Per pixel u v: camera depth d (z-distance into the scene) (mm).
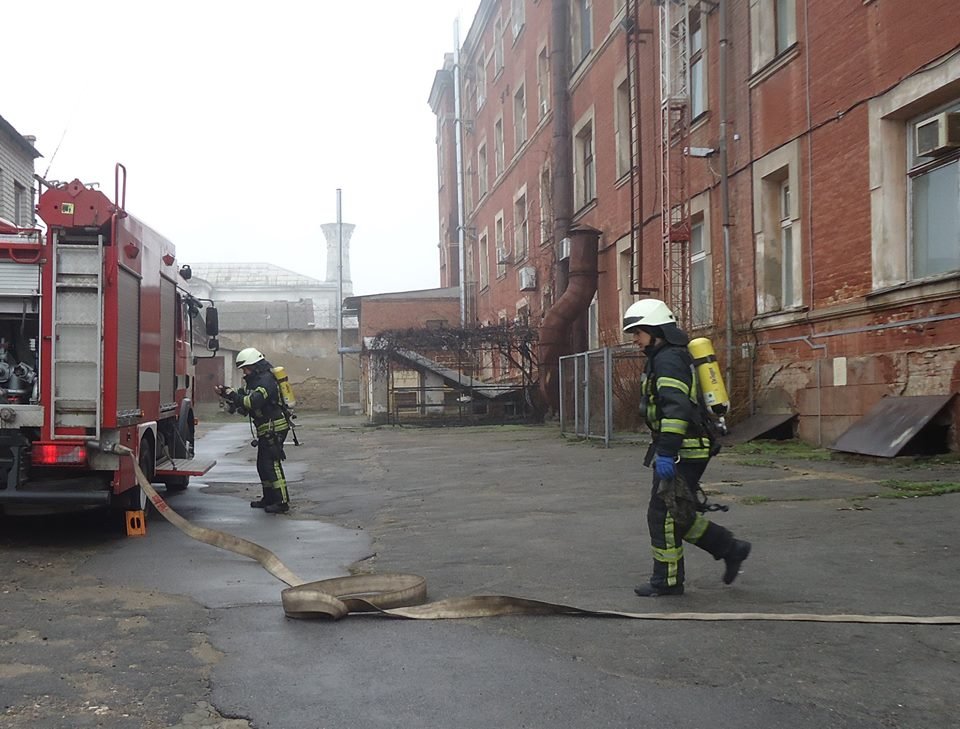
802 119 13688
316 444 20391
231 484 12883
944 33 10594
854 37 12359
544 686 3943
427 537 7887
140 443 8750
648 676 4027
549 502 9648
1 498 7445
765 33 14797
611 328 22531
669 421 5145
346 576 6117
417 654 4457
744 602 5188
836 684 3855
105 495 7566
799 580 5625
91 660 4465
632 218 19703
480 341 26766
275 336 45375
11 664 4406
